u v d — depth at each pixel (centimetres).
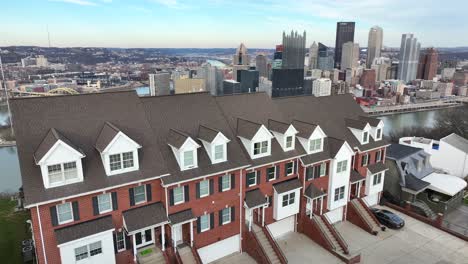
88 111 2670
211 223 2908
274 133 3397
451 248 3359
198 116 3156
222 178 2897
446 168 5434
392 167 4312
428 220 3825
